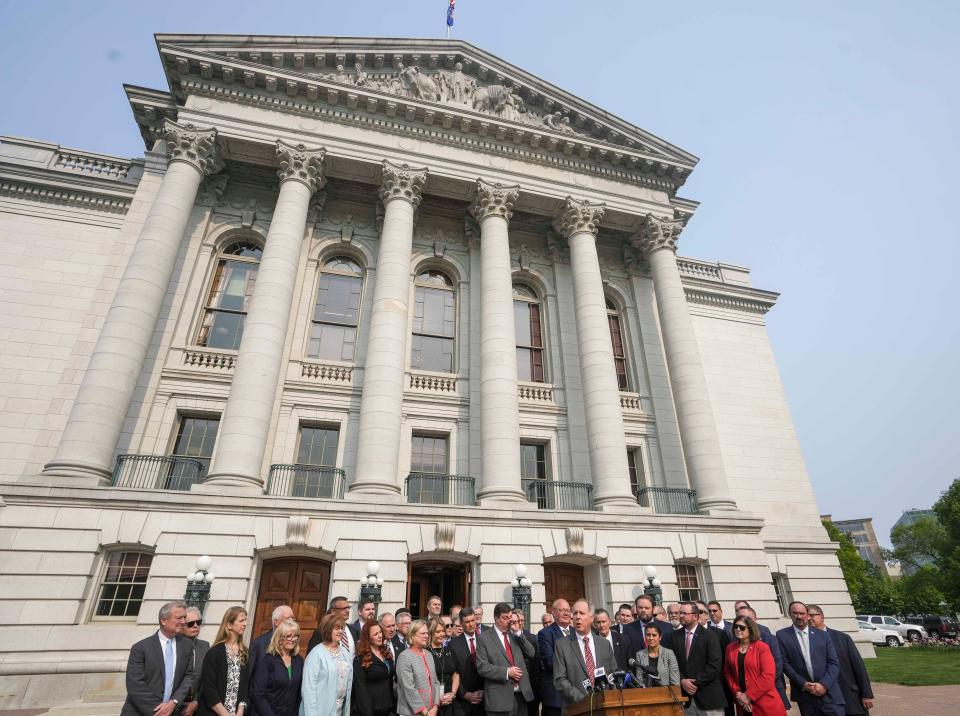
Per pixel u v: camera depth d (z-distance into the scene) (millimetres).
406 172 20891
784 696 7918
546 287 23547
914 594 62594
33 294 18312
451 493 18203
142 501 13805
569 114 24656
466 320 21609
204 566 12656
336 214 22250
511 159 22984
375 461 16141
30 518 13133
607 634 7672
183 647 6684
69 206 19875
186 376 17547
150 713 6016
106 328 15648
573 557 16781
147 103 20125
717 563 17656
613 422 18938
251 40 20562
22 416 16688
